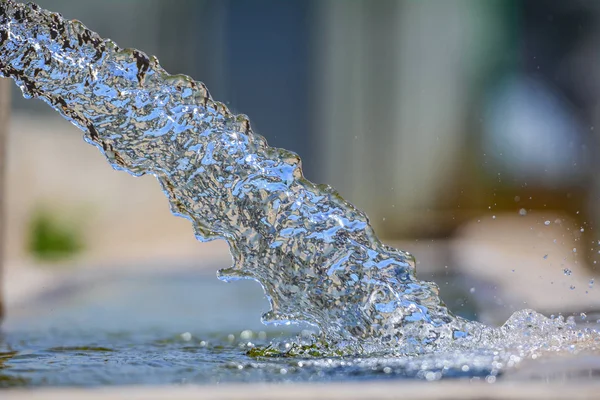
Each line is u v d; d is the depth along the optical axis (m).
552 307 7.30
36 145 21.23
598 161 21.45
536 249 16.20
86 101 5.13
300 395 2.92
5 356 4.62
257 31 29.38
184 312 8.62
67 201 22.06
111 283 13.37
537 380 3.25
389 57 29.14
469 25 28.77
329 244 5.04
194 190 5.17
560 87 27.44
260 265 5.12
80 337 5.85
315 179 29.41
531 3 28.11
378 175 28.94
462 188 28.16
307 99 29.61
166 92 5.18
